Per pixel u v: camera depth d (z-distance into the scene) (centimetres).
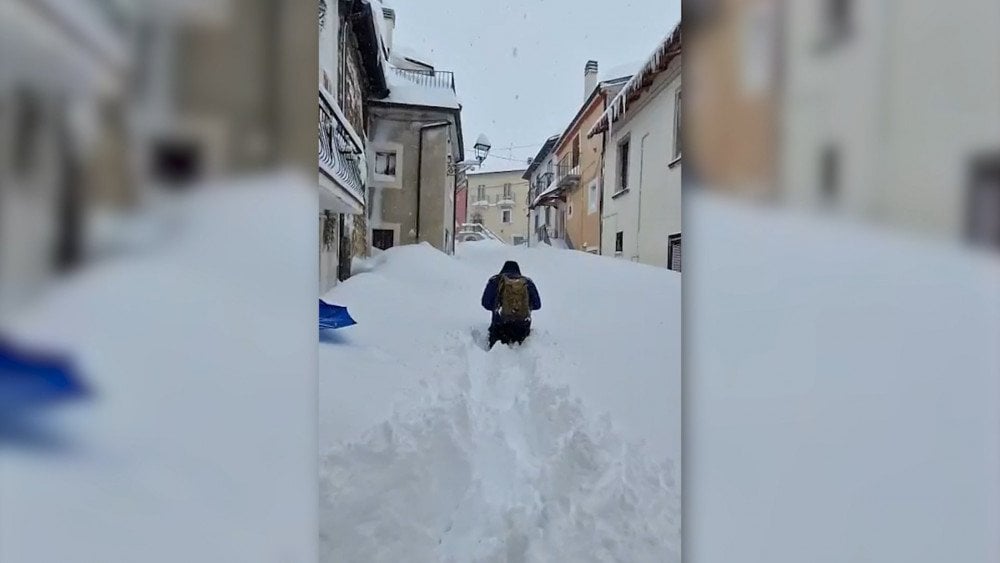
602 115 1566
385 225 1452
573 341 548
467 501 244
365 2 952
